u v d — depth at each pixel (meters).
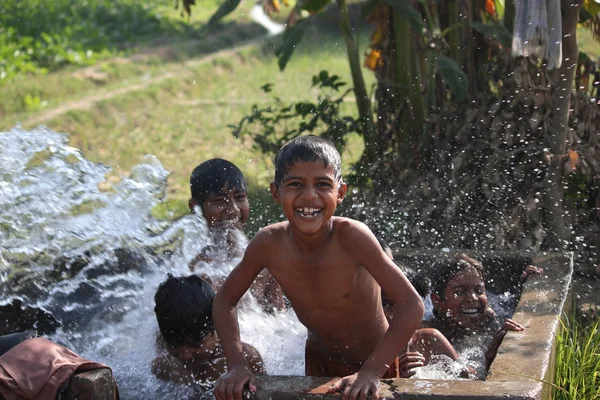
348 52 9.03
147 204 6.13
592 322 5.61
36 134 6.28
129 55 19.39
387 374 4.17
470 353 5.02
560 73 7.06
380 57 8.96
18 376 3.57
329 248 3.85
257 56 20.45
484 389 3.47
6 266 5.11
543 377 3.75
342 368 4.32
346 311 4.02
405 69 8.55
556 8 6.39
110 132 13.86
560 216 7.25
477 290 5.18
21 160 5.99
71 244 5.46
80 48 18.97
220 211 5.62
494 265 5.81
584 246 7.31
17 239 5.36
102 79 17.23
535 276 5.38
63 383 3.55
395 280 3.78
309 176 3.59
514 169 7.59
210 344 4.42
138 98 15.86
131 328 5.16
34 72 17.23
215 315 3.99
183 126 14.10
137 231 5.80
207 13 25.06
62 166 6.05
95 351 5.01
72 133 13.61
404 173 8.24
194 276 4.57
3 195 5.63
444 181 7.89
